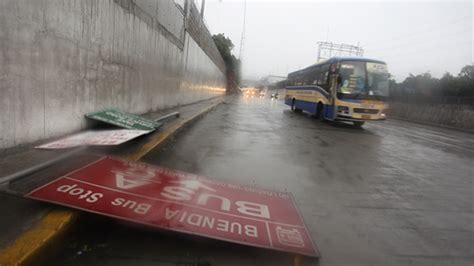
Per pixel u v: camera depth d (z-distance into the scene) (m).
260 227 3.17
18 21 4.01
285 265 2.79
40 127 4.66
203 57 24.42
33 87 4.42
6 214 2.80
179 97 15.63
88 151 4.89
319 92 16.97
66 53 5.20
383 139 12.03
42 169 3.68
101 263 2.55
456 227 4.00
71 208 2.94
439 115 26.05
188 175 4.30
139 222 2.80
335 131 13.09
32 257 2.31
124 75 8.09
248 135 10.09
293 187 5.05
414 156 8.87
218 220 3.12
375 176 6.24
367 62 14.41
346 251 3.16
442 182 6.18
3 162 3.78
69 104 5.44
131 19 8.31
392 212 4.36
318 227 3.68
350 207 4.41
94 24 6.16
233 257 2.82
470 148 11.67
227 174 5.44
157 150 6.65
